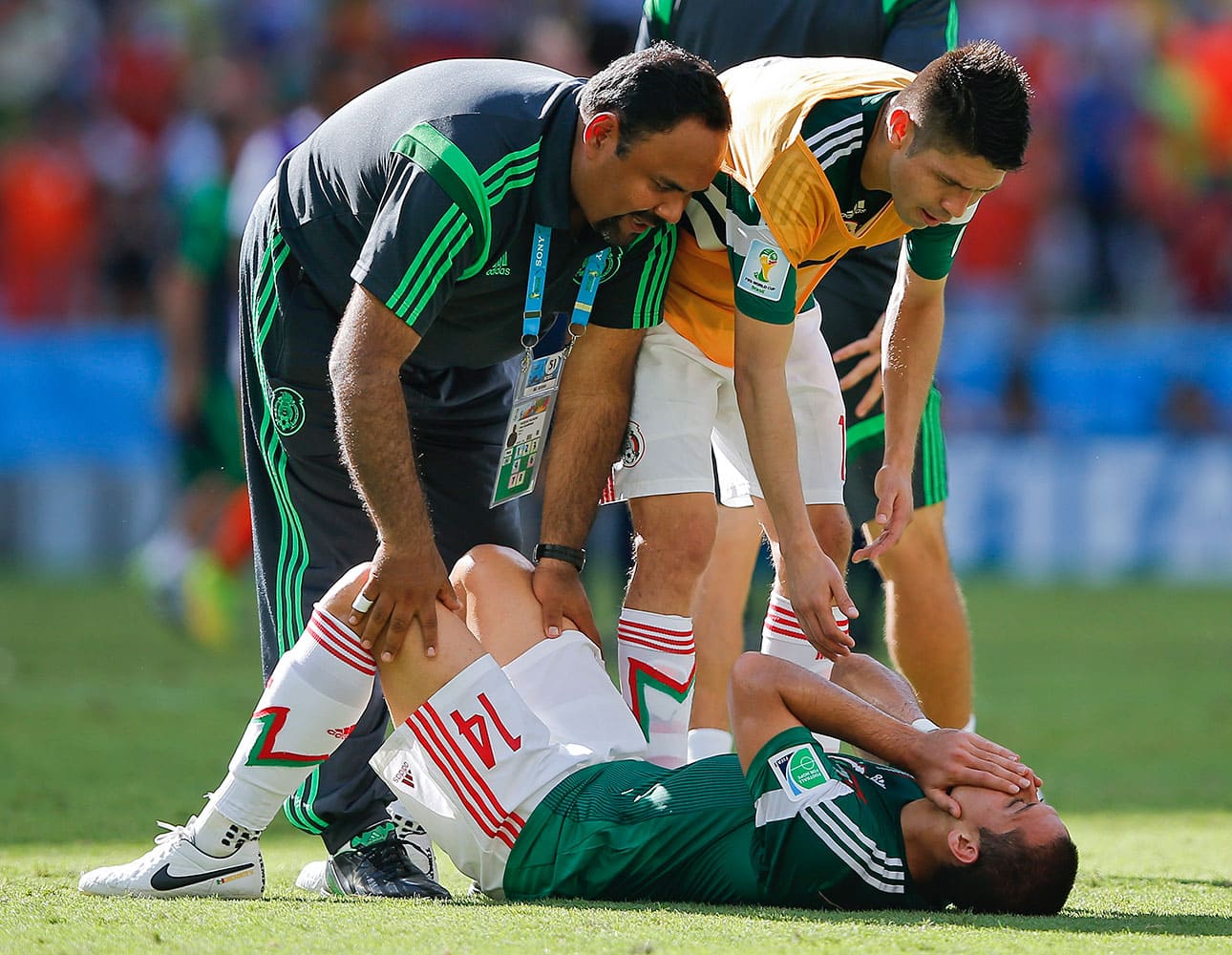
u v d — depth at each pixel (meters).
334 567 12.41
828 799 10.20
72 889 11.52
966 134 10.91
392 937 9.30
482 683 10.82
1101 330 40.94
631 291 12.63
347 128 11.63
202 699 24.48
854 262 15.80
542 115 10.91
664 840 10.51
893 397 13.29
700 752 14.54
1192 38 46.88
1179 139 45.56
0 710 23.41
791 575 11.54
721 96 10.68
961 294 43.03
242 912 10.31
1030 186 43.66
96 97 45.56
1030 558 40.59
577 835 10.70
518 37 40.09
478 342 11.92
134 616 34.09
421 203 10.55
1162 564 40.56
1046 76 45.44
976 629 33.69
